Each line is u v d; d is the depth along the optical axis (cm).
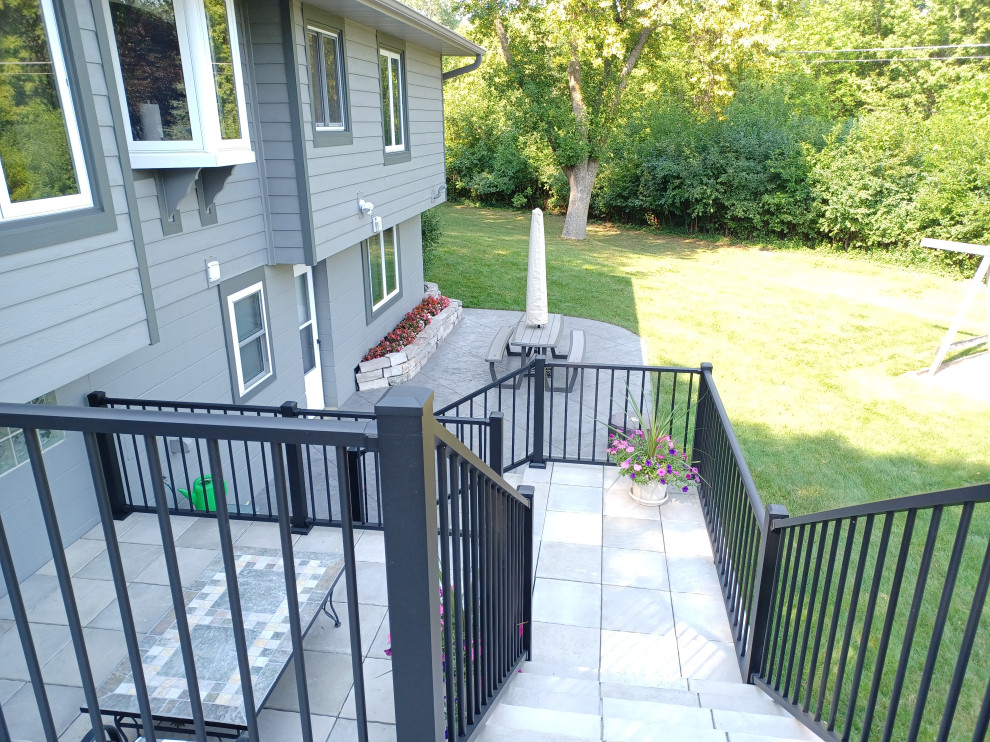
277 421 120
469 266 1714
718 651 414
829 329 1230
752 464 733
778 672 335
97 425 121
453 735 198
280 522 127
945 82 2502
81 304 382
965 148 1653
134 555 460
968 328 1228
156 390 566
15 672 353
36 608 407
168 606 402
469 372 1027
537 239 964
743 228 2159
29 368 354
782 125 2072
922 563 186
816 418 855
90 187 380
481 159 2789
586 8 1756
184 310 594
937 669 429
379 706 331
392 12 765
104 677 345
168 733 287
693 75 2008
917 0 2680
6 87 328
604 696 346
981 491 155
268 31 649
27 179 343
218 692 295
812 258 1906
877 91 2686
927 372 1017
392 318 1134
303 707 145
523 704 323
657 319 1291
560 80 2062
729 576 447
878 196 1817
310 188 709
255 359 728
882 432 816
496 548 263
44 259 355
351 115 817
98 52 380
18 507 440
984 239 1622
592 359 1076
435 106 1204
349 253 936
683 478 574
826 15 2795
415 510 123
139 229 418
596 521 555
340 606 411
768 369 1028
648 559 506
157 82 500
